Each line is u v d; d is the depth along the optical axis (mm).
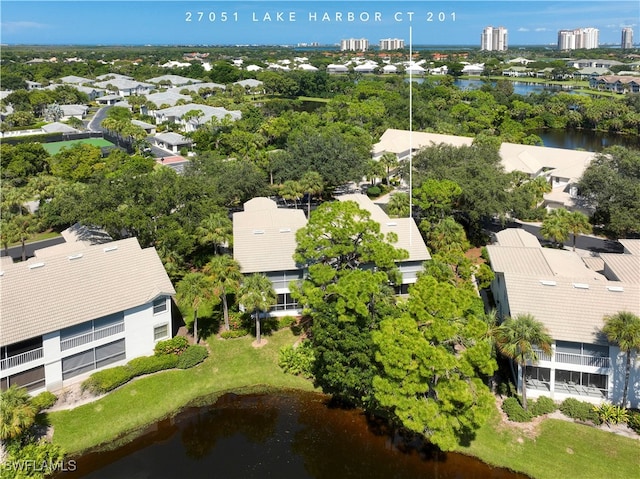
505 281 37906
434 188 55000
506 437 32219
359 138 89062
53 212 64750
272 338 42719
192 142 106375
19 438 30359
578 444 31453
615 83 188000
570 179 73250
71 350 36031
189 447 32688
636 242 46312
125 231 54406
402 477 30203
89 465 31156
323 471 30703
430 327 29781
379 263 40062
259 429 34125
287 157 75062
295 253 43438
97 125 129125
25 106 139375
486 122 117500
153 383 37438
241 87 176000
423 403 28109
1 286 35344
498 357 38469
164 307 40312
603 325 33281
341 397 36656
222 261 41812
